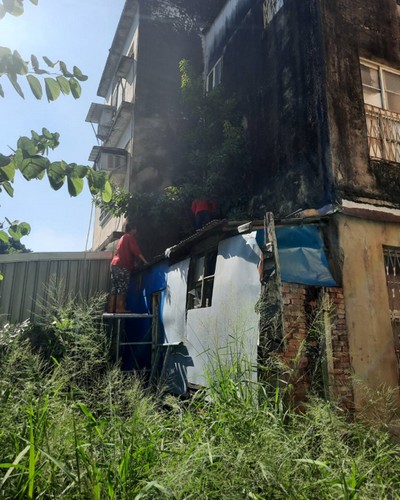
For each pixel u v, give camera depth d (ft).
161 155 35.09
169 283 23.79
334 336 16.19
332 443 8.00
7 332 10.71
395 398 16.33
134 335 27.81
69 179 6.31
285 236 16.71
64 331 9.59
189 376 19.21
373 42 22.71
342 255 17.56
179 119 36.45
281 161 23.63
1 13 5.63
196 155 31.45
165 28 38.29
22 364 8.83
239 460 6.71
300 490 6.58
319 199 19.66
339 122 20.03
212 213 29.43
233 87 31.24
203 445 7.30
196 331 19.17
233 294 16.76
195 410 10.69
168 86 36.96
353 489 6.55
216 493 6.44
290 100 23.36
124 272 25.96
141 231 31.78
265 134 25.77
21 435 7.50
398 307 18.72
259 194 25.46
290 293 15.85
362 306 17.33
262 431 7.97
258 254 15.75
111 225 39.93
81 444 7.37
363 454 7.97
